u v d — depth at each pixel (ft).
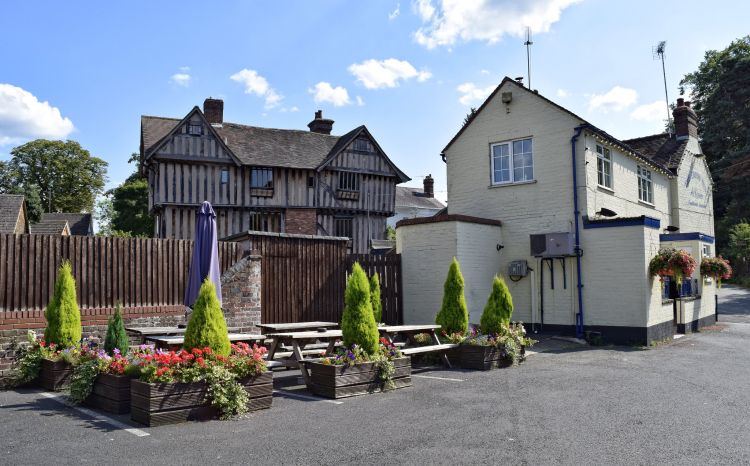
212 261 29.96
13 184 183.62
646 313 44.42
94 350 25.75
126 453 16.55
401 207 171.12
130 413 21.45
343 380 25.17
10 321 27.27
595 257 47.09
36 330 28.02
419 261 47.29
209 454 16.52
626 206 57.00
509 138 53.01
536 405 23.47
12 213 111.14
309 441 17.97
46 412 21.62
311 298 40.91
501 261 52.08
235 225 88.69
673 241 60.90
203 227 30.35
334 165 97.60
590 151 49.60
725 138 132.67
